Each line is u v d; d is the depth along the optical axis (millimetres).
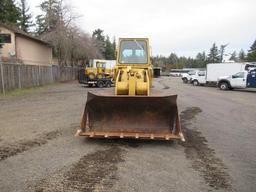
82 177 5363
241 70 34906
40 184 5047
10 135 8383
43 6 43875
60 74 36406
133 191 4844
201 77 38375
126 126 7941
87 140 7938
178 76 83562
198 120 11484
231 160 6562
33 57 36969
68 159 6344
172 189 4961
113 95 7715
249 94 25750
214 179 5434
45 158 6391
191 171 5805
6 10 27375
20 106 14312
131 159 6438
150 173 5645
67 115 11891
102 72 31719
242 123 11125
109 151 6969
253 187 5133
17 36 33219
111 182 5176
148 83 8430
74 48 42219
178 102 17391
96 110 7941
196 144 7855
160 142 7914
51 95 20031
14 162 6121
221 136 8883
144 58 9453
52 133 8680
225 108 15328
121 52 9508
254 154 7062
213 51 113188
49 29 43250
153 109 7781
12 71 21484
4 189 4859
